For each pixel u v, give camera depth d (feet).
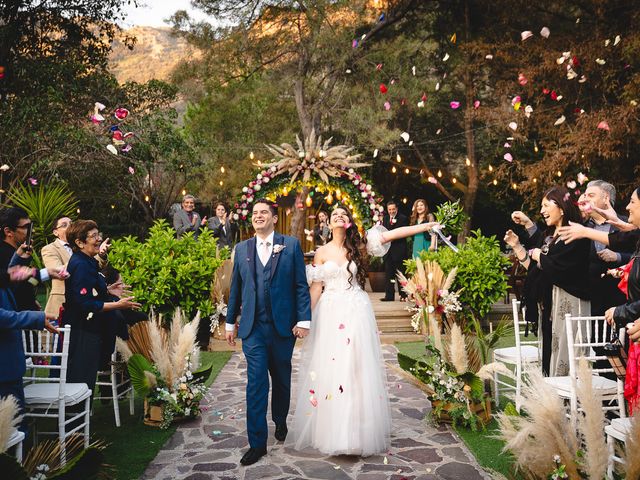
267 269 13.41
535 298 14.38
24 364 10.97
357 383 13.23
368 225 24.82
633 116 42.60
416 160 72.33
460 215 16.70
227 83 61.72
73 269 13.71
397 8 60.90
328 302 13.82
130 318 16.83
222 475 12.07
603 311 13.47
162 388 15.43
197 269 24.79
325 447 13.07
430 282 24.59
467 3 62.18
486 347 16.71
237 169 61.11
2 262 12.00
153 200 64.44
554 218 13.35
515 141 59.11
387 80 56.85
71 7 50.85
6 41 46.60
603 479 8.88
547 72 49.49
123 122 45.01
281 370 13.78
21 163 42.50
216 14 55.26
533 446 9.50
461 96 66.39
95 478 9.71
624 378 10.72
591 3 51.42
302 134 65.16
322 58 56.34
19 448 10.05
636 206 9.97
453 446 13.73
